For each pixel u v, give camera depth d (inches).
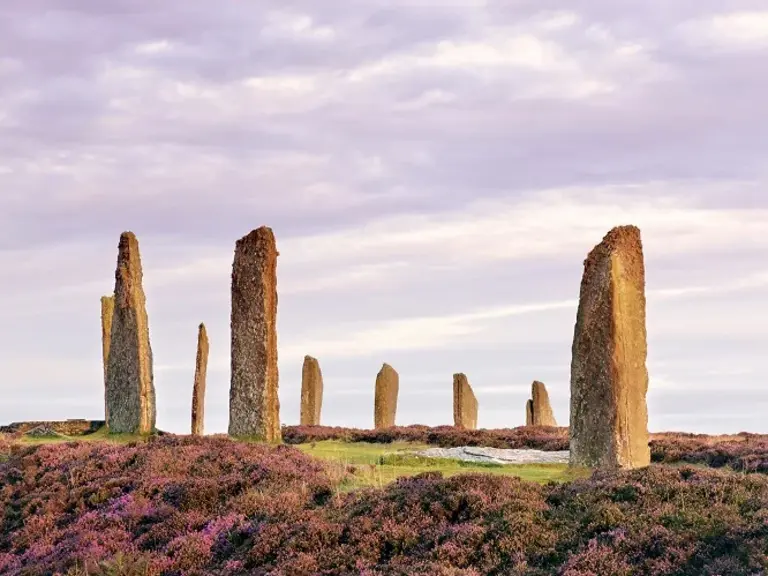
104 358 2039.9
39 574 1051.3
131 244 1792.6
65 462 1424.7
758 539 841.5
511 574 858.1
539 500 994.1
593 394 1226.0
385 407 2295.8
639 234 1254.3
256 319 1627.7
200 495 1159.6
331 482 1168.2
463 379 2377.0
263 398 1609.3
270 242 1642.5
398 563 908.6
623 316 1218.0
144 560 1012.5
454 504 994.7
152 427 1769.2
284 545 980.6
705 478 988.6
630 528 896.9
